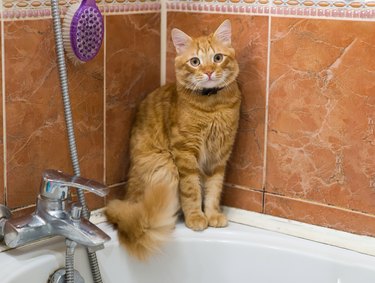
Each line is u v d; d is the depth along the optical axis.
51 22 1.43
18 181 1.43
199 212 1.64
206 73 1.55
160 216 1.53
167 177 1.66
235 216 1.66
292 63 1.53
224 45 1.58
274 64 1.56
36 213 1.37
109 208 1.58
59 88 1.48
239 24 1.60
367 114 1.43
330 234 1.52
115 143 1.67
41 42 1.42
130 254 1.51
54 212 1.35
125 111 1.68
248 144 1.64
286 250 1.49
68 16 1.44
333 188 1.52
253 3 1.57
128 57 1.66
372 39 1.40
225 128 1.62
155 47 1.75
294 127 1.55
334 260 1.43
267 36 1.56
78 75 1.52
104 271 1.48
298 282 1.48
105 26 1.57
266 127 1.60
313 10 1.47
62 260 1.40
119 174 1.70
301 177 1.56
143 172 1.67
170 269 1.55
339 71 1.46
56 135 1.50
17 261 1.34
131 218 1.51
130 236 1.51
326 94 1.49
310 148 1.54
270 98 1.58
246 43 1.60
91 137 1.59
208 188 1.68
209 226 1.61
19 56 1.38
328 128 1.50
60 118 1.50
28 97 1.42
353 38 1.42
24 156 1.43
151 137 1.68
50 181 1.33
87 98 1.56
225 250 1.55
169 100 1.68
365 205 1.47
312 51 1.49
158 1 1.73
